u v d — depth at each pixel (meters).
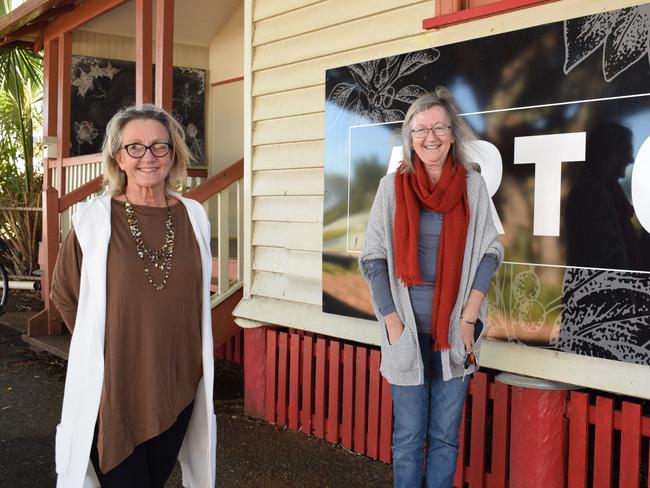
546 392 3.26
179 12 8.75
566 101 3.14
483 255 2.80
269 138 4.84
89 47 9.32
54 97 9.42
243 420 5.06
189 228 2.73
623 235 2.97
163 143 2.61
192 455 2.83
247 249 5.06
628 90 2.94
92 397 2.49
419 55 3.77
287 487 3.89
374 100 4.03
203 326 2.72
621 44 2.95
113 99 9.53
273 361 4.93
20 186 12.45
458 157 2.85
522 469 3.33
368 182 4.08
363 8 4.12
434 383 2.89
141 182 2.60
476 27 3.52
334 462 4.23
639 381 2.94
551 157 3.20
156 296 2.56
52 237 7.30
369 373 4.29
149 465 2.71
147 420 2.55
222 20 9.16
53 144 9.31
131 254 2.55
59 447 2.54
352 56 4.23
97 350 2.49
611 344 3.02
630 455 3.06
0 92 12.79
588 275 3.09
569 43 3.12
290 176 4.71
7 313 9.84
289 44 4.63
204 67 9.60
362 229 4.13
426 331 2.82
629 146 2.94
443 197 2.73
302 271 4.64
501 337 3.41
